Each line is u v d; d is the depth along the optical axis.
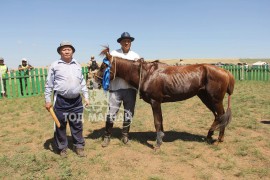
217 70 5.51
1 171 4.61
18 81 13.20
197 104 10.94
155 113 5.52
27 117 8.76
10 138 6.44
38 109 9.91
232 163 4.90
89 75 15.41
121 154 5.41
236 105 10.41
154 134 6.75
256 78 23.64
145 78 5.40
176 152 5.51
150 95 5.45
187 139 6.30
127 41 5.80
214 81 5.49
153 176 4.39
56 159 5.10
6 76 12.84
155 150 5.52
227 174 4.52
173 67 5.59
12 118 8.59
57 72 4.97
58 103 5.12
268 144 5.81
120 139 6.34
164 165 4.89
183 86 5.45
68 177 4.37
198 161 5.07
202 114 9.02
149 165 4.90
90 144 5.94
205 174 4.47
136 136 6.60
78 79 5.11
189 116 8.76
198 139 6.30
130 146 5.86
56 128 5.21
